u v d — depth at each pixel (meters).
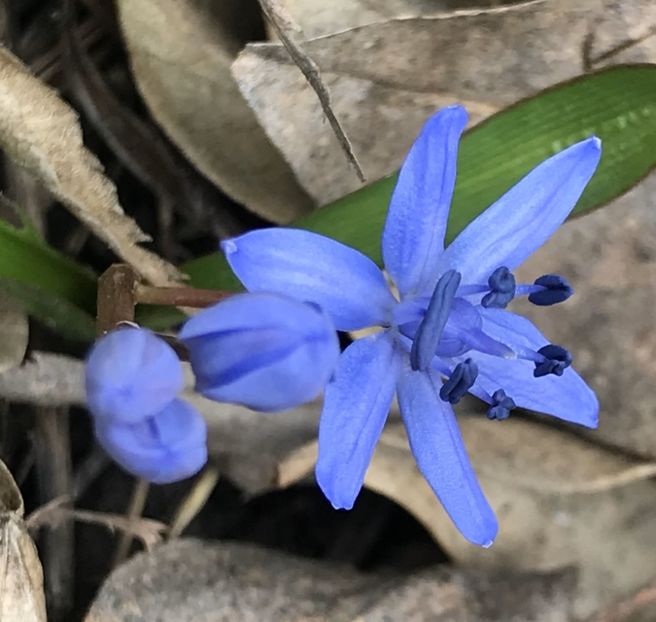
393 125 0.05
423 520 0.05
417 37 0.05
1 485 0.05
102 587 0.05
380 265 0.05
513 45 0.05
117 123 0.05
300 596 0.05
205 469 0.05
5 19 0.05
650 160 0.05
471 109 0.05
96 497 0.05
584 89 0.05
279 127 0.05
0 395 0.05
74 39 0.05
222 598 0.05
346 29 0.05
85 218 0.05
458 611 0.05
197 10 0.05
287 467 0.05
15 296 0.05
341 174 0.05
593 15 0.05
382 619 0.05
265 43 0.05
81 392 0.05
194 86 0.05
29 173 0.05
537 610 0.05
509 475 0.05
